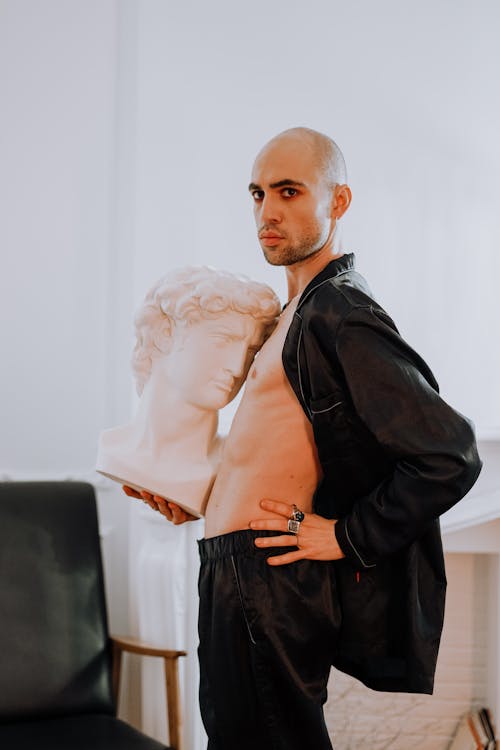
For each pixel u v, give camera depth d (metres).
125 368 2.83
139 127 2.79
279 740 1.56
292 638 1.54
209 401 1.67
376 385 1.41
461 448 1.40
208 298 1.65
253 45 2.86
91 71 2.84
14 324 2.85
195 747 2.51
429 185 2.89
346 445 1.50
